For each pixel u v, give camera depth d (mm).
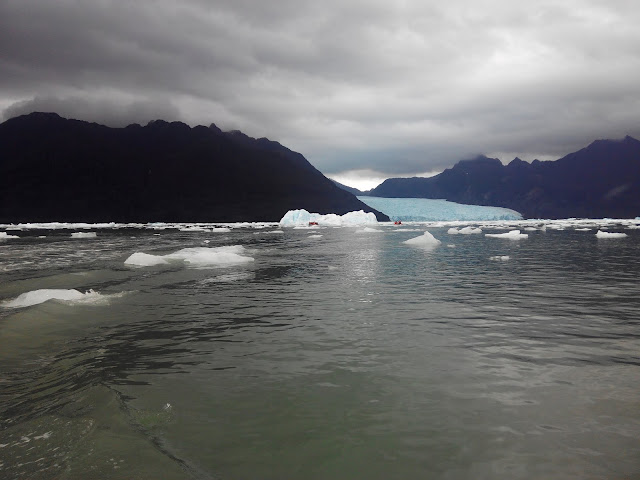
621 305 9055
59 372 5238
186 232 48688
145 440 3475
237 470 3115
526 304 9211
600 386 4648
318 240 33938
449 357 5699
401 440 3551
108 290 11203
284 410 4133
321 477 3035
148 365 5480
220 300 9891
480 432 3666
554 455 3279
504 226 67188
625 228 56156
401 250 24172
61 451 3268
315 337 6750
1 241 31812
